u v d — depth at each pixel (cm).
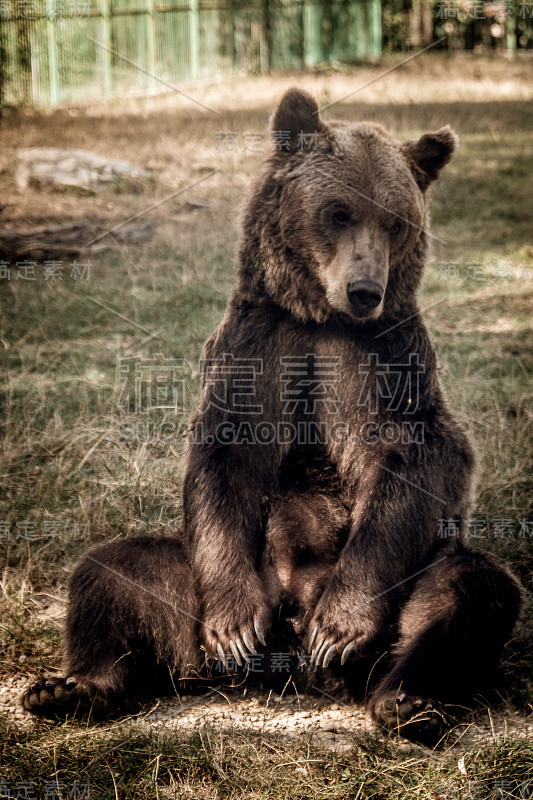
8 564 880
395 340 756
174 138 2598
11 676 723
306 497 763
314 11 4631
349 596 690
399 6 5025
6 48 3177
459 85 3719
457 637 666
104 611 693
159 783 599
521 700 685
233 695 715
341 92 3431
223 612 700
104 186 2170
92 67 3553
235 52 4306
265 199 774
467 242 1917
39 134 2695
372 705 661
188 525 737
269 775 596
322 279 755
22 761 602
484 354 1356
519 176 2397
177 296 1553
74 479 1023
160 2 3738
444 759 611
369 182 743
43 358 1321
